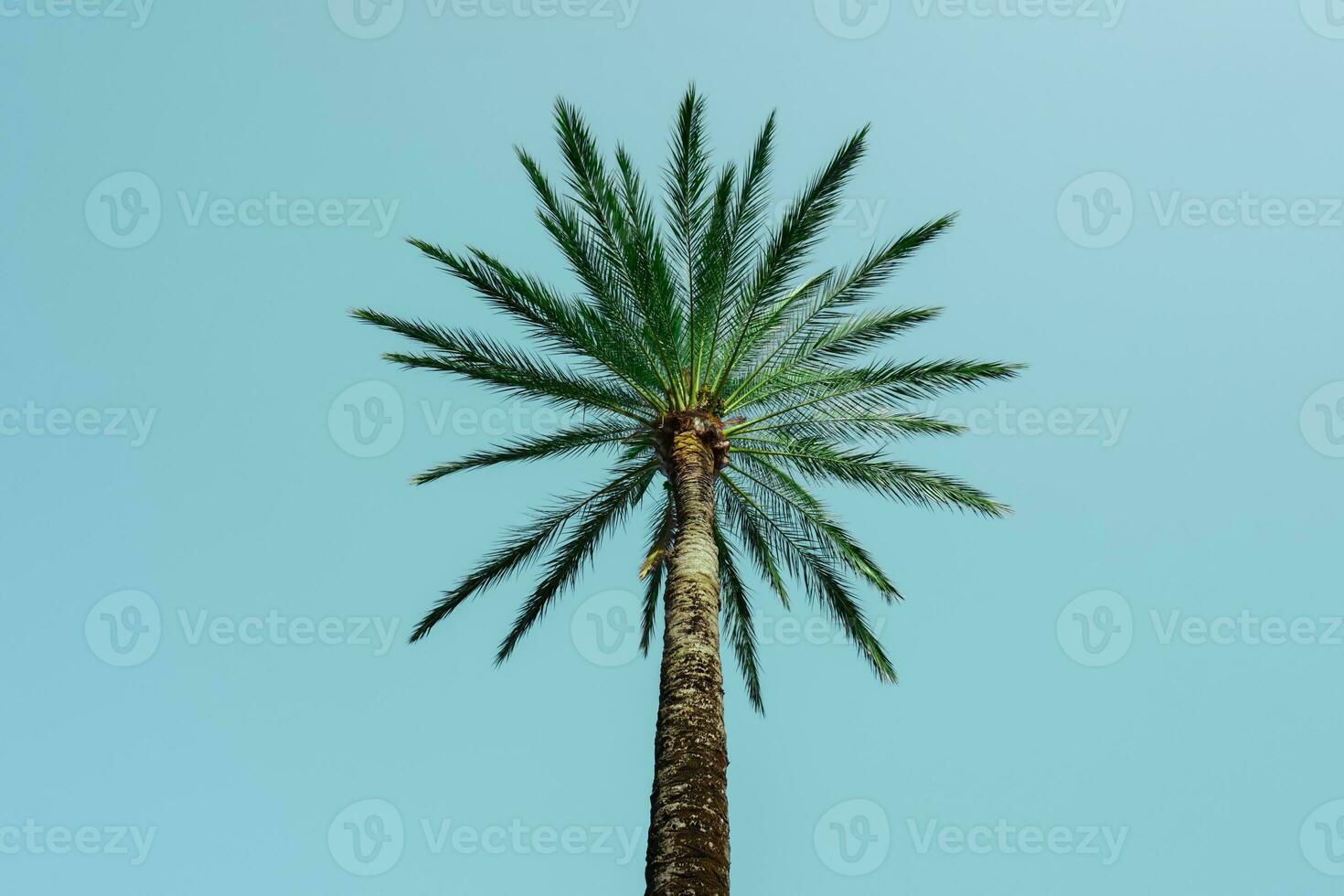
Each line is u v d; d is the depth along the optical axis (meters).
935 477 16.25
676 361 15.65
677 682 11.95
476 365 15.65
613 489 17.00
